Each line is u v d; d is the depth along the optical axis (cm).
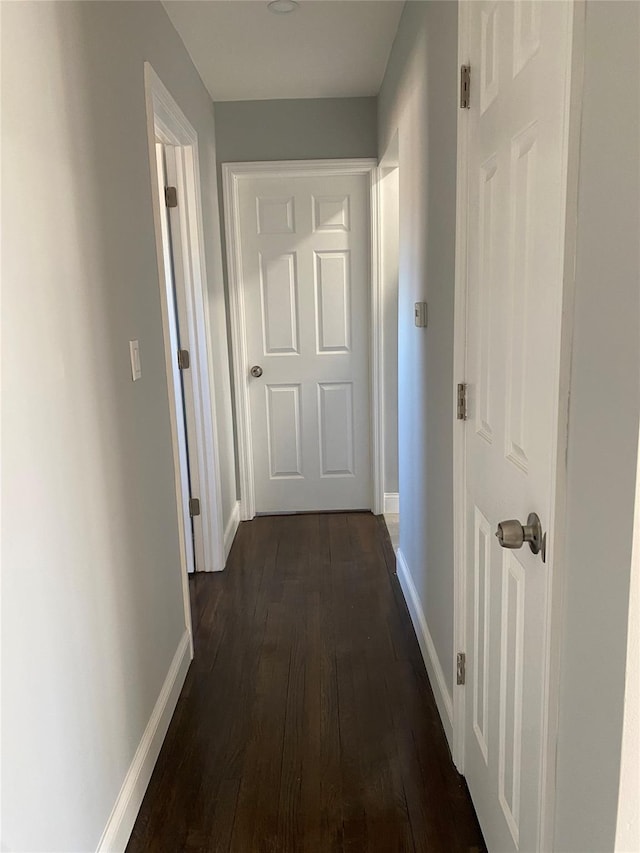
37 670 117
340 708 212
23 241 117
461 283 162
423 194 215
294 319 381
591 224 84
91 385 150
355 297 378
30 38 122
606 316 80
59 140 135
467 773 174
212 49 277
